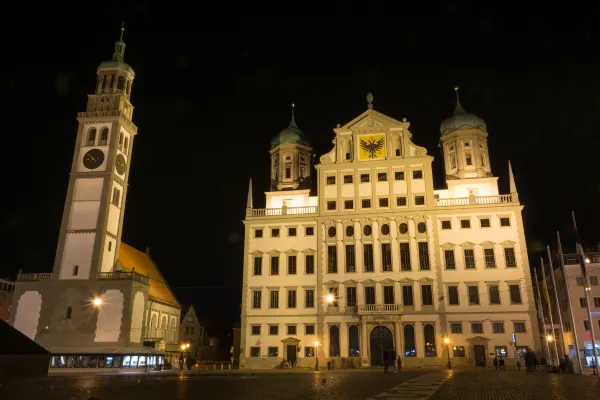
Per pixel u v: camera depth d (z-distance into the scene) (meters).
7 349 41.44
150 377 43.12
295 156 85.69
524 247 67.00
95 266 70.25
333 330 68.69
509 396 21.42
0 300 85.00
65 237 72.38
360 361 66.12
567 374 42.50
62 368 55.16
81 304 68.88
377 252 70.44
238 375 46.56
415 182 72.75
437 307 66.75
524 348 63.66
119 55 85.25
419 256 69.25
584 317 72.75
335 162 76.00
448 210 70.31
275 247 73.38
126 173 80.00
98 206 73.38
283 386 28.94
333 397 21.27
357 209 73.06
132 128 82.12
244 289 72.19
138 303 71.06
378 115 76.88
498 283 66.44
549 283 82.94
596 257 77.12
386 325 66.94
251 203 76.62
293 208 75.19
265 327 70.25
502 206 69.06
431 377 38.16
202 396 22.41
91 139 77.56
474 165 77.88
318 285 70.38
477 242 68.38
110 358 57.38
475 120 80.19
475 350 64.94
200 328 112.62
